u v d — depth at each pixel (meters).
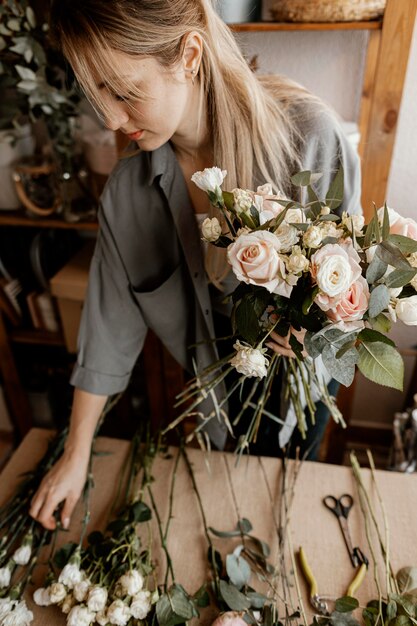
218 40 0.85
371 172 1.29
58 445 1.12
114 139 1.46
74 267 1.69
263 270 0.67
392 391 1.87
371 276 0.67
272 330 0.78
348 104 1.39
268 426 1.35
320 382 1.09
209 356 1.23
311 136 0.96
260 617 0.83
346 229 0.73
